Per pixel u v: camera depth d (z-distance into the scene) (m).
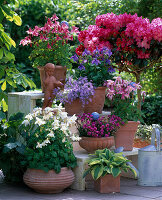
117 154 4.00
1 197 3.71
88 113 4.34
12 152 4.21
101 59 4.67
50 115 3.97
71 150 3.97
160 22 4.82
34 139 3.94
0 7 4.02
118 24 4.86
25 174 3.91
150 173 4.20
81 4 7.91
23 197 3.71
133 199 3.61
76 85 4.48
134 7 7.45
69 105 4.60
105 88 4.65
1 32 4.18
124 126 4.40
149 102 7.79
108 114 4.74
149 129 5.64
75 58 4.63
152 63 5.14
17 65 7.48
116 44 4.82
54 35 4.82
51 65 4.46
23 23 7.39
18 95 4.70
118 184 3.92
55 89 4.50
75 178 4.07
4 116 4.39
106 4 7.43
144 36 4.64
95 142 4.11
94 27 5.16
